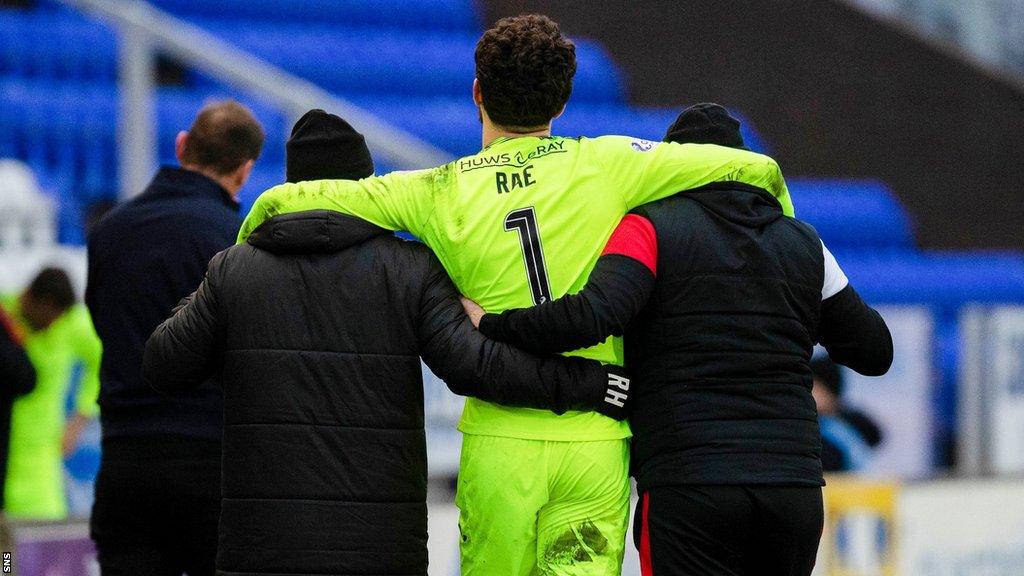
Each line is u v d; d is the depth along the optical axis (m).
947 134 49.84
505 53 10.19
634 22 49.66
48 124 38.03
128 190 19.88
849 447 24.39
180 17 46.62
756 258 10.24
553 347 9.77
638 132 46.62
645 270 9.97
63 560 15.69
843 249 46.47
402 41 49.34
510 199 10.14
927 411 25.28
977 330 26.36
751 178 10.45
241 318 10.37
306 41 47.34
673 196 10.40
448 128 44.81
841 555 19.50
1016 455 26.44
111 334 13.20
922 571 20.28
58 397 22.84
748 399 10.10
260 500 10.20
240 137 13.57
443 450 20.45
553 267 10.10
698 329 10.12
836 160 49.09
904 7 55.75
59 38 41.28
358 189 10.34
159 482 12.87
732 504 9.94
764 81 49.19
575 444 10.07
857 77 49.78
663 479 10.09
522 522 10.12
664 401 10.15
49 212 29.12
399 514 10.33
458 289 10.45
